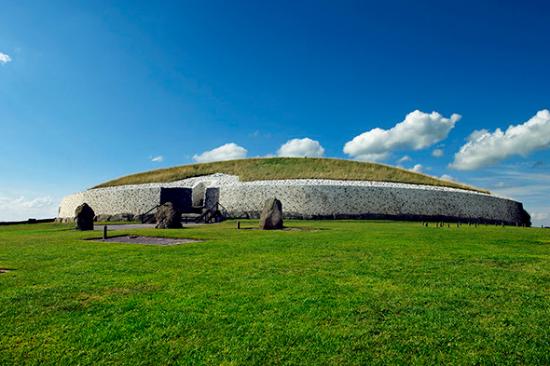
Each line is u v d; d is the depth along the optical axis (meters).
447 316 7.71
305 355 6.09
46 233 28.56
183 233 25.58
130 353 6.26
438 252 15.81
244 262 13.61
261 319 7.57
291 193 52.91
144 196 57.66
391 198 52.62
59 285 10.46
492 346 6.36
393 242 19.38
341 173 64.75
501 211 58.59
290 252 15.95
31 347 6.53
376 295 9.13
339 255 15.05
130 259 14.60
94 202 60.16
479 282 10.41
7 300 9.05
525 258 14.30
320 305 8.39
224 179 64.12
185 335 6.89
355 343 6.48
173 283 10.51
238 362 5.91
